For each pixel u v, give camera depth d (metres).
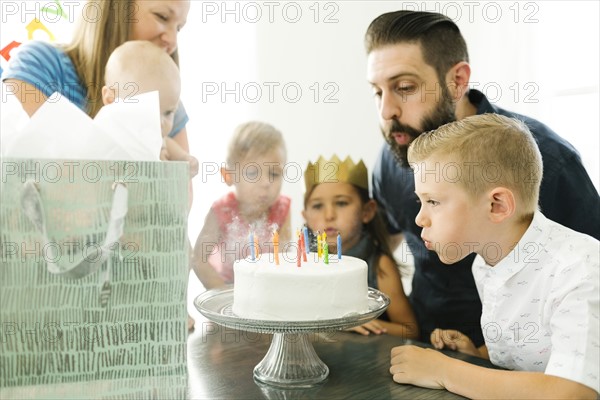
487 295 0.85
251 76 1.24
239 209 1.24
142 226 0.58
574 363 0.60
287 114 1.27
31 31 1.07
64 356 0.57
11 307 0.55
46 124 0.57
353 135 1.23
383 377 0.72
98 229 0.56
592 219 1.07
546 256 0.74
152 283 0.59
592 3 1.10
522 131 0.77
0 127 0.59
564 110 1.15
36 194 0.53
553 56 1.14
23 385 0.56
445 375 0.66
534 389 0.59
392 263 1.22
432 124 1.15
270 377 0.70
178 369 0.61
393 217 1.20
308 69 1.25
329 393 0.66
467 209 0.76
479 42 1.15
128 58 1.10
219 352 0.83
